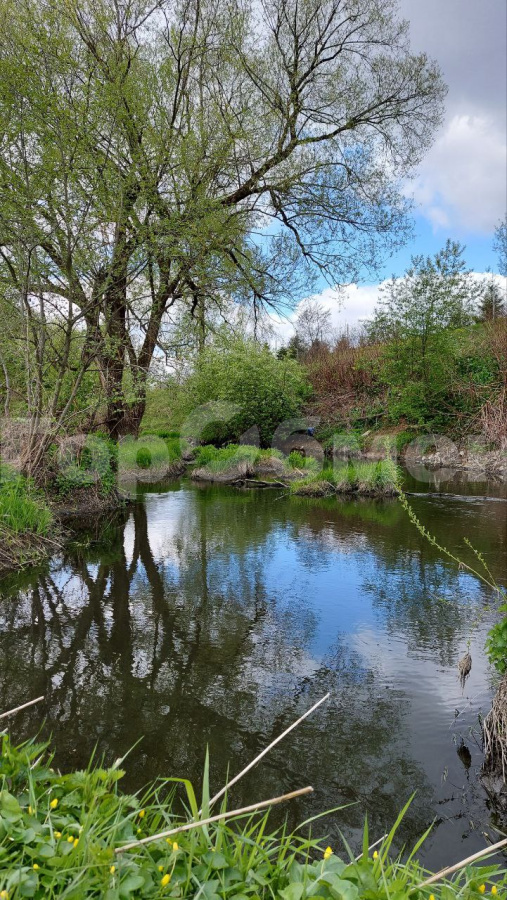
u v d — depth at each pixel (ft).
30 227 23.11
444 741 10.19
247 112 31.71
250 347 61.26
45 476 28.17
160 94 29.91
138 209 27.48
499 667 10.43
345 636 14.80
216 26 34.17
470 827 8.13
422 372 59.21
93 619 16.07
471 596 17.61
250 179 34.88
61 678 12.51
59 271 25.81
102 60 27.22
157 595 18.08
